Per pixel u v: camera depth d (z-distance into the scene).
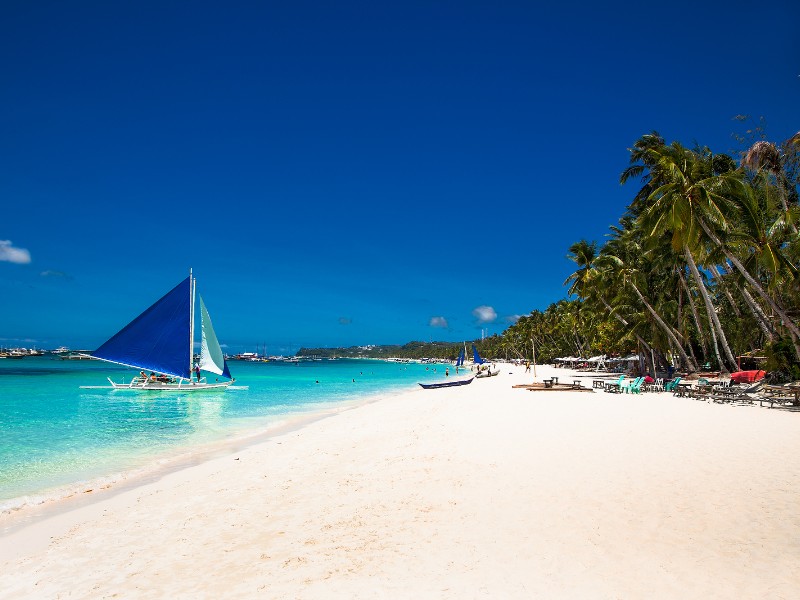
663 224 30.69
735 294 43.84
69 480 12.90
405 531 7.73
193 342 42.28
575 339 98.75
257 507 9.43
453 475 10.86
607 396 28.84
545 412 21.03
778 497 8.71
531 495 9.22
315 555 7.00
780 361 27.05
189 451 16.67
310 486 10.72
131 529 8.58
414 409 27.17
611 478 10.11
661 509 8.27
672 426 16.17
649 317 45.16
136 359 39.38
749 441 13.44
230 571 6.62
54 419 25.55
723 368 36.56
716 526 7.48
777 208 29.83
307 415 27.58
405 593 5.73
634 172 35.19
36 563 7.27
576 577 5.97
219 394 42.12
